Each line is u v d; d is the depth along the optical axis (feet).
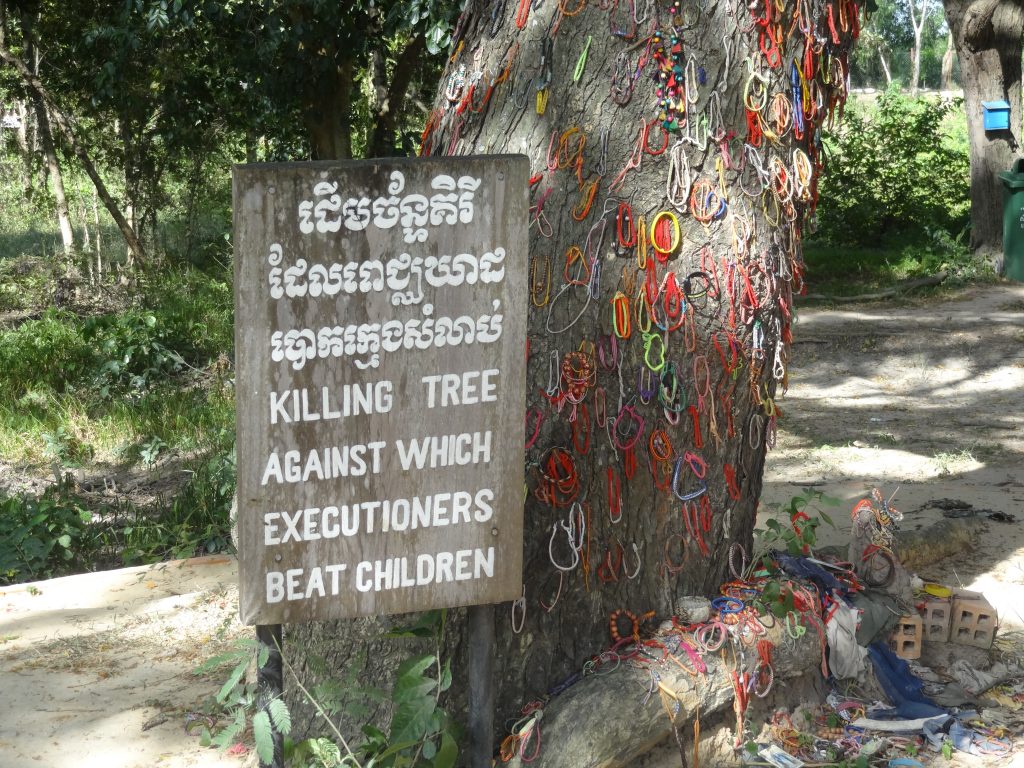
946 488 25.58
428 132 14.32
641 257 13.07
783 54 13.98
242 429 9.87
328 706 11.28
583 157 13.07
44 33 59.88
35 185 85.81
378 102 55.67
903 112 70.18
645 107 13.10
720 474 13.98
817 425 33.47
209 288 58.18
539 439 12.96
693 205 13.33
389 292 10.01
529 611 12.98
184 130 53.01
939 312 49.08
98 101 49.06
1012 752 13.98
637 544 13.52
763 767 13.24
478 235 10.11
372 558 10.37
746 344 13.79
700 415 13.58
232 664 15.52
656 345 13.25
